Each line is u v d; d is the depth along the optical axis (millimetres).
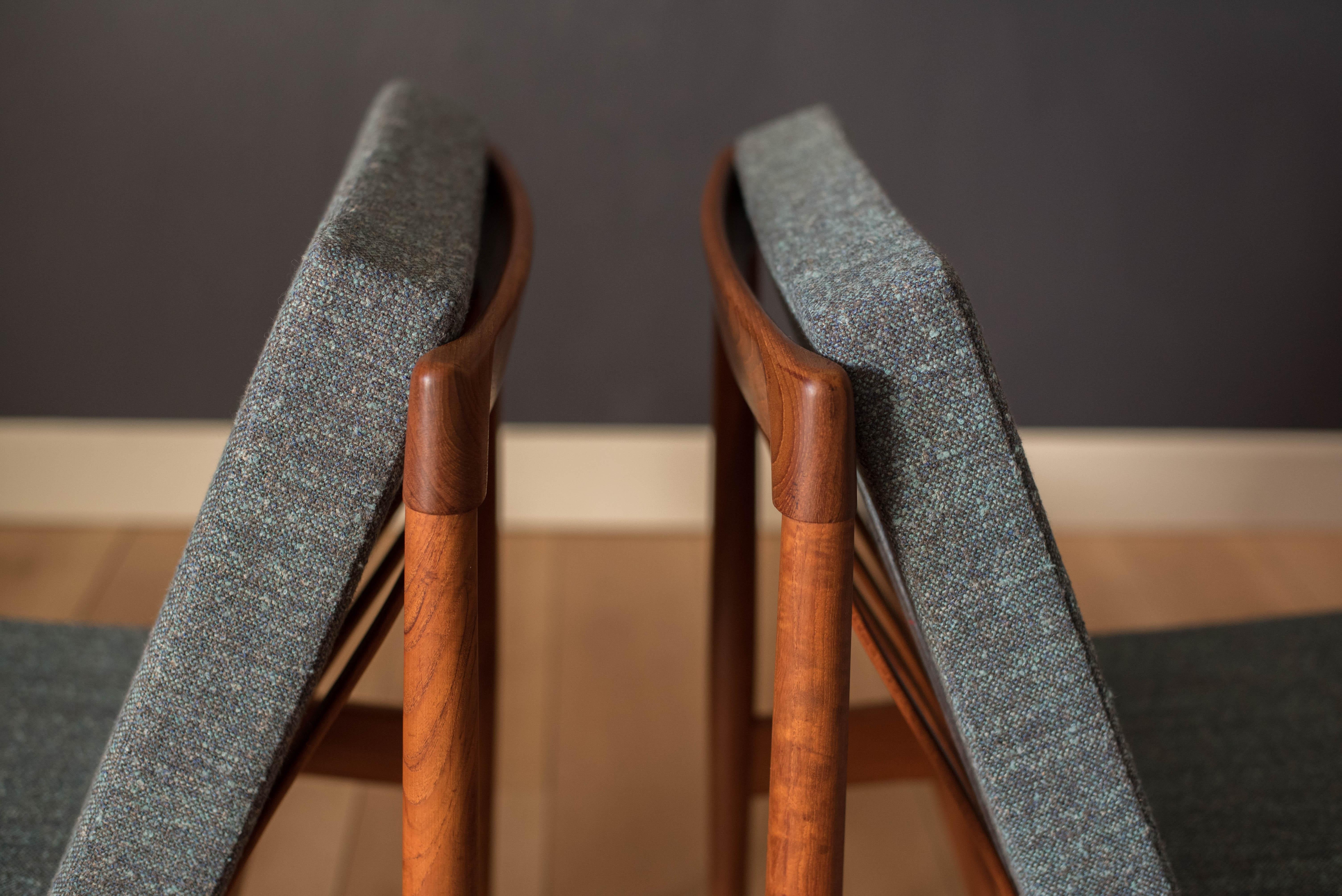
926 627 993
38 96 2525
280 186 2629
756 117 2635
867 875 1900
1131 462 2965
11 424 2811
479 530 1347
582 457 2896
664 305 2771
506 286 1080
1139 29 2584
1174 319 2836
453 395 953
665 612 2625
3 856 1198
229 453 975
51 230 2641
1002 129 2660
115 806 1006
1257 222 2744
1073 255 2768
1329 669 1386
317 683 1019
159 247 2668
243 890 1817
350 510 983
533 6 2520
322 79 2551
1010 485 965
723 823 1524
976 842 1135
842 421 945
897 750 1330
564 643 2502
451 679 993
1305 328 2844
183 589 985
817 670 982
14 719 1309
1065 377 2891
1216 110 2652
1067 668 989
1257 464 2971
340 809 2006
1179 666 1394
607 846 1948
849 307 951
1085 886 1027
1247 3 2562
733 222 1284
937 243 2756
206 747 1003
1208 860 1212
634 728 2244
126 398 2807
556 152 2641
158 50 2502
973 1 2557
